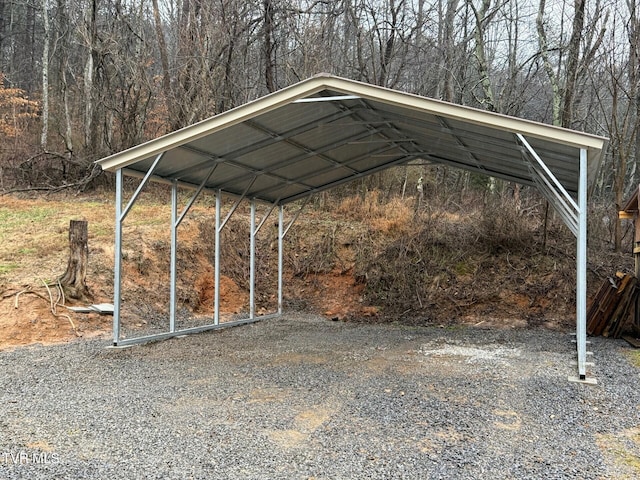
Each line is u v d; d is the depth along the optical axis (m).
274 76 20.42
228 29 18.69
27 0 28.20
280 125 8.48
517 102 16.81
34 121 22.94
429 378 6.68
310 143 9.75
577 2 13.87
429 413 5.17
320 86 7.17
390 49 18.69
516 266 12.83
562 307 11.87
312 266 14.12
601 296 10.56
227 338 9.66
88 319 9.45
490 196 15.94
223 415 5.07
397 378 6.67
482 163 10.73
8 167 17.34
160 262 12.01
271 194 12.56
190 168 9.52
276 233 15.04
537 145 7.18
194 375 6.75
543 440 4.45
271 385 6.26
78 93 22.72
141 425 4.77
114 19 20.00
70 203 15.25
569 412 5.27
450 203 16.17
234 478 3.65
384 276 13.42
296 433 4.57
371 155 11.32
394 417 5.03
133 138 17.84
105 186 17.36
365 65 18.55
